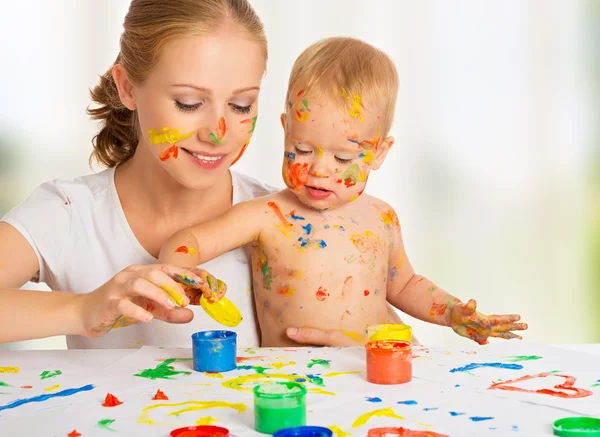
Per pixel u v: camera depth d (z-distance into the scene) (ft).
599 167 13.61
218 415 3.36
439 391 3.63
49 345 11.53
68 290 5.66
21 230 5.47
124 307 4.04
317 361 4.29
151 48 4.77
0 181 12.12
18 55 11.98
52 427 3.24
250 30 4.90
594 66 13.50
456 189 13.69
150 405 3.50
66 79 12.10
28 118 12.09
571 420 3.11
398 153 13.61
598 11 13.38
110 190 5.79
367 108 5.39
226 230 5.54
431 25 13.20
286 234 5.68
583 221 13.67
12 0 11.88
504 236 13.79
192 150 4.90
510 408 3.36
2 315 4.29
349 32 12.70
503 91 13.48
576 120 13.61
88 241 5.65
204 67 4.71
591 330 12.48
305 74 5.44
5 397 3.67
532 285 13.33
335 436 3.05
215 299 4.43
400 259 6.19
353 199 5.63
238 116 4.94
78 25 12.08
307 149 5.46
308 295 5.61
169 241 5.32
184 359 4.38
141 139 5.62
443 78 13.42
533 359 4.21
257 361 4.31
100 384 3.86
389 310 6.31
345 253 5.71
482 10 13.23
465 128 13.56
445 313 5.82
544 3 13.38
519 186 13.78
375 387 3.72
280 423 3.13
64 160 12.24
